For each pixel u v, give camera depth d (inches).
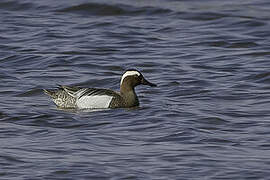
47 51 932.6
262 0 1221.7
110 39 1000.9
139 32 1037.8
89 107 706.8
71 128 626.2
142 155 546.0
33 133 607.5
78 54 924.0
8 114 665.0
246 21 1086.4
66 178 500.1
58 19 1104.8
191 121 645.3
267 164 526.6
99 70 858.8
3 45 957.2
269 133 606.5
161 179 499.5
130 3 1172.5
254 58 912.9
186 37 1018.1
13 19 1098.7
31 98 743.7
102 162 530.3
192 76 826.8
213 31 1047.6
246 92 758.5
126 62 891.4
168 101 729.0
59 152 552.7
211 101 727.1
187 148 563.2
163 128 620.4
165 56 924.0
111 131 613.9
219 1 1210.6
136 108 703.7
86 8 1154.0
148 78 822.5
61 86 719.1
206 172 511.8
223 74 834.8
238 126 630.5
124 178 500.4
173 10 1147.9
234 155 546.3
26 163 527.5
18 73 840.3
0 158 536.4
